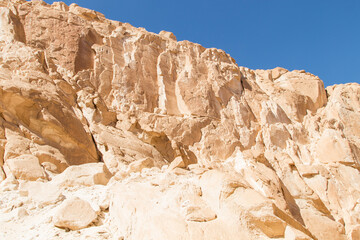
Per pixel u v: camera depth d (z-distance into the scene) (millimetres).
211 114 19500
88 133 13305
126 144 14242
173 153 16062
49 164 10094
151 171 8695
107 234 5695
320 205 11680
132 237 5297
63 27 17781
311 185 14648
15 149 9703
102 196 6895
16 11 17312
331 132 19188
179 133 17359
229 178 6016
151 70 19656
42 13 17719
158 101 18922
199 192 6008
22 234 5848
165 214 5461
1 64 13062
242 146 18922
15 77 12242
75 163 11648
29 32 16844
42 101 11719
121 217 5809
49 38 17078
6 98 10836
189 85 20016
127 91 17875
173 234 5023
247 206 5484
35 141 10672
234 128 19703
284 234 5277
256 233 5270
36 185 7703
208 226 5246
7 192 7586
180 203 5762
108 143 13648
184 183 6223
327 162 18344
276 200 9305
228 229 5246
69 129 11961
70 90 14789
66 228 5867
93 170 8914
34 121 11211
